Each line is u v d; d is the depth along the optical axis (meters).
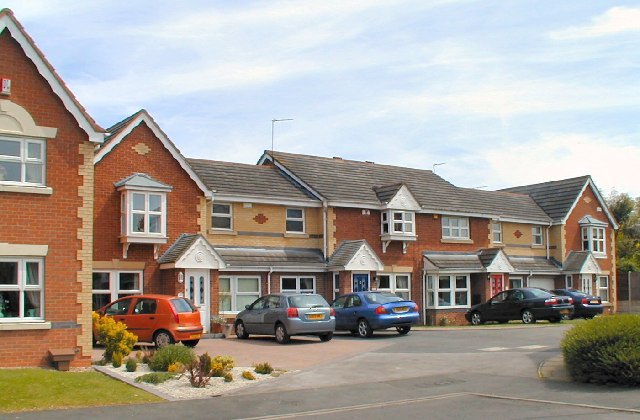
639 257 55.03
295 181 32.84
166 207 26.25
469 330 27.89
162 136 26.70
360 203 32.84
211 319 26.38
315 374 16.56
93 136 17.28
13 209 16.19
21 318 16.14
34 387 13.57
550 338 23.48
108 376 15.54
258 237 30.17
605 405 12.05
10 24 16.36
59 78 16.92
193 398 13.59
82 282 16.88
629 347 13.99
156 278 25.98
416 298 35.03
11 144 16.42
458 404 12.68
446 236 37.03
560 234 42.66
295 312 23.05
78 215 16.97
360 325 25.55
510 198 42.81
